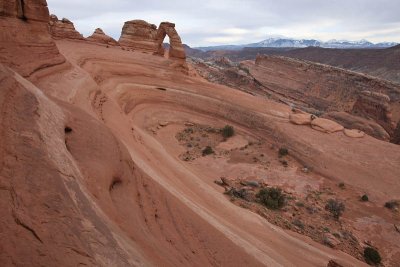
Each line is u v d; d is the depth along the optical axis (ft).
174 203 38.68
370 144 123.03
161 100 139.13
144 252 20.40
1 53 56.85
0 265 12.14
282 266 40.34
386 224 80.12
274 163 108.78
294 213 78.02
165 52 242.99
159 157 71.36
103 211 21.30
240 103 144.15
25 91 26.14
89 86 79.20
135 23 221.05
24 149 19.61
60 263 13.23
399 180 100.78
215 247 34.76
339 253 61.21
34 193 16.62
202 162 104.58
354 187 97.66
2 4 61.93
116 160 32.76
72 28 179.11
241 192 78.95
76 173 22.50
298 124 133.39
